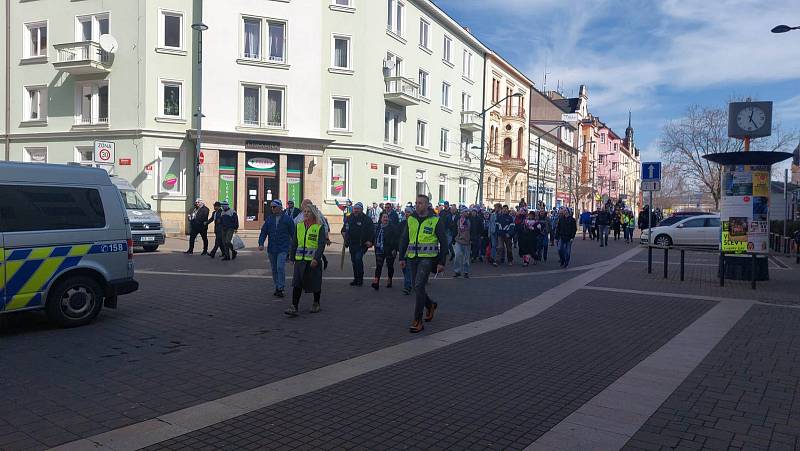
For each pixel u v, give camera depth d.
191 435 4.36
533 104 62.78
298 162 28.19
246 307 9.64
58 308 7.80
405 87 31.55
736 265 13.76
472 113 39.59
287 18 27.44
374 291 11.86
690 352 7.02
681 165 47.06
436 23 36.72
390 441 4.32
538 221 18.25
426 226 8.13
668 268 16.88
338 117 29.27
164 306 9.56
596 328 8.40
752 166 13.48
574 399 5.31
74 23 26.81
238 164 26.61
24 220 7.53
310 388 5.52
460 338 7.68
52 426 4.49
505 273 15.69
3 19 28.09
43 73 27.48
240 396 5.25
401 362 6.48
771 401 5.28
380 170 30.97
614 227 34.53
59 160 27.25
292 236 9.90
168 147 25.92
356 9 29.14
